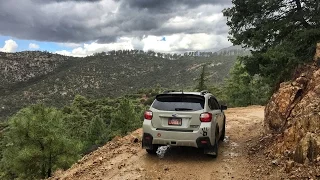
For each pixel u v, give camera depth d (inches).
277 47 412.2
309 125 263.0
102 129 1733.5
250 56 464.4
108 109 2866.6
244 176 266.1
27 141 909.2
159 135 308.2
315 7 420.5
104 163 332.2
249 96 1704.0
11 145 931.3
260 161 298.8
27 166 904.9
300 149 249.0
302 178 225.6
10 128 923.4
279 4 446.6
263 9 450.0
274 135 343.3
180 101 318.3
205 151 322.7
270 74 437.7
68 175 308.8
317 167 225.3
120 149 391.9
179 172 286.2
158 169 297.4
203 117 303.3
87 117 3157.0
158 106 320.5
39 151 888.3
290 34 430.6
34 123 899.4
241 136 462.6
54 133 909.8
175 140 303.3
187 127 303.9
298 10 443.5
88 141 1717.5
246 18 462.6
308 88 323.3
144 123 318.3
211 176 272.8
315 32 390.3
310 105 282.0
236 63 1686.8
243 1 452.1
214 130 316.5
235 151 362.0
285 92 350.6
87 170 313.7
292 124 288.0
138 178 273.9
